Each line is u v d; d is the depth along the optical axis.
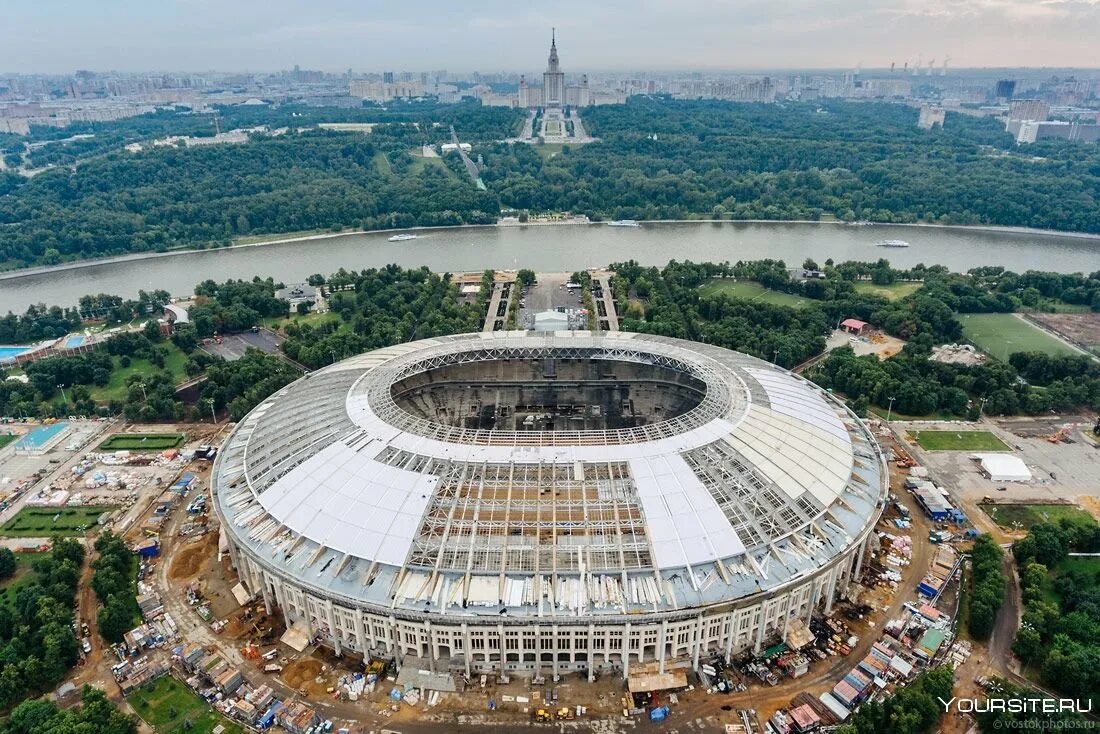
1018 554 173.75
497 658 139.12
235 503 164.25
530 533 144.25
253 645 148.75
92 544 187.38
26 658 146.50
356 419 176.75
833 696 134.38
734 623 137.38
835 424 189.75
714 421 172.62
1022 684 140.75
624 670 137.50
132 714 134.00
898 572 169.38
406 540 143.12
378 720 131.50
